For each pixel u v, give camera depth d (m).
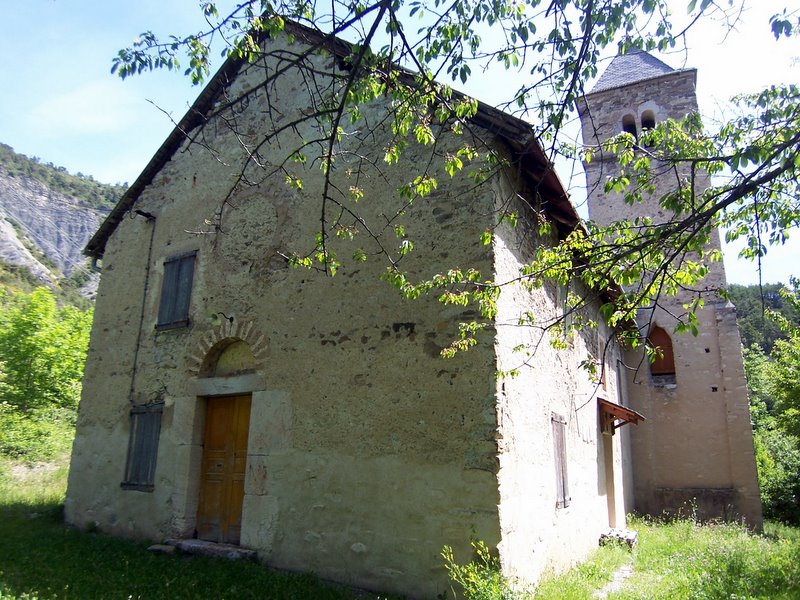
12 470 13.45
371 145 7.39
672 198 4.31
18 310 20.34
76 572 6.46
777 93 5.03
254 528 7.03
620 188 4.88
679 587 6.04
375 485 6.27
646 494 14.15
